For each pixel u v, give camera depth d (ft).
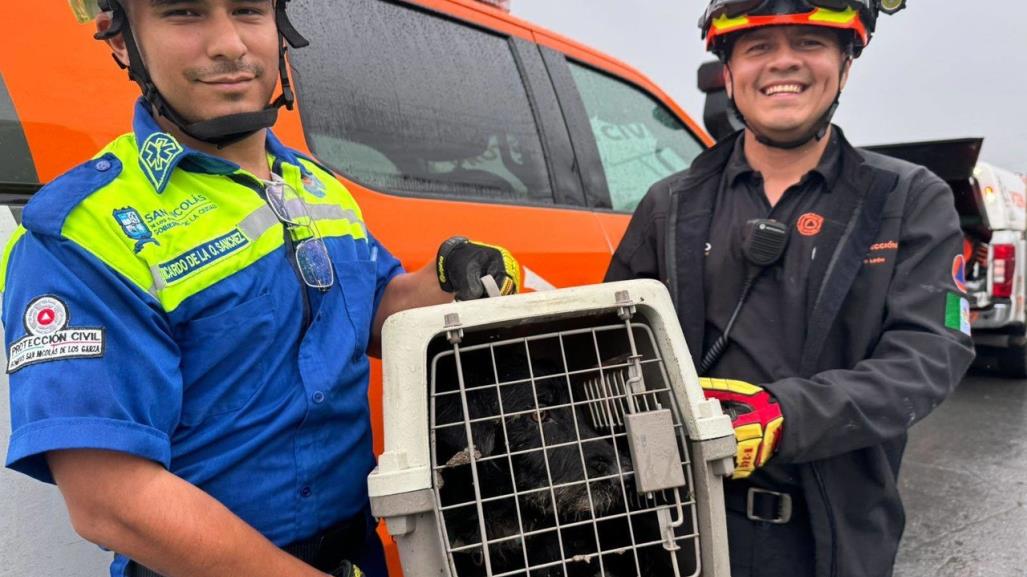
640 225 5.54
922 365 4.24
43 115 4.16
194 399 3.37
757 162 5.08
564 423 3.66
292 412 3.52
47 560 4.20
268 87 3.73
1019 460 13.55
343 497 3.78
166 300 3.25
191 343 3.35
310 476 3.60
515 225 7.23
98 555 4.41
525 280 7.08
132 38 3.51
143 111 3.69
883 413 4.13
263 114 3.61
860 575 4.41
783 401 4.00
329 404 3.64
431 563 3.11
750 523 4.63
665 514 3.31
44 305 3.00
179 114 3.56
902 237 4.52
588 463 3.48
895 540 4.64
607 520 3.61
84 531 3.04
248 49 3.55
